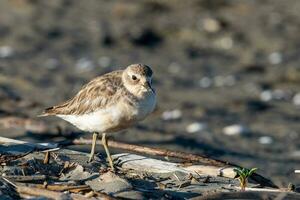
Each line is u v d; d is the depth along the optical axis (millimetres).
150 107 8266
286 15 23406
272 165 11961
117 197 7094
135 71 8211
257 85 18391
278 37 21797
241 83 18594
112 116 8156
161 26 23016
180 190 7664
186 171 8312
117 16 23906
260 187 7969
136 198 7195
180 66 19969
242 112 16203
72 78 18047
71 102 8578
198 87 18125
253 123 15328
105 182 7566
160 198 7312
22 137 11477
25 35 21953
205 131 14211
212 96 17375
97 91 8273
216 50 21469
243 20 23156
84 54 20625
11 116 13227
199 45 21859
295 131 14805
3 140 8867
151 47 21797
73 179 7652
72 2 25094
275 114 16141
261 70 19719
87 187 7203
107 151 8328
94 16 23844
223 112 16078
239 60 20594
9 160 7934
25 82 17203
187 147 12797
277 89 18250
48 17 23594
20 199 6988
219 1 24422
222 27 22797
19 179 7414
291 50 20984
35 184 7305
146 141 12875
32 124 12242
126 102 8117
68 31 22594
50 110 8766
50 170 7879
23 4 24266
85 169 7953
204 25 22984
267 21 22969
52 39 21844
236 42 21766
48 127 12094
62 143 9133
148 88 8148
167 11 24172
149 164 8398
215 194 7207
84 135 11820
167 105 16250
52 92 16484
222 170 8328
